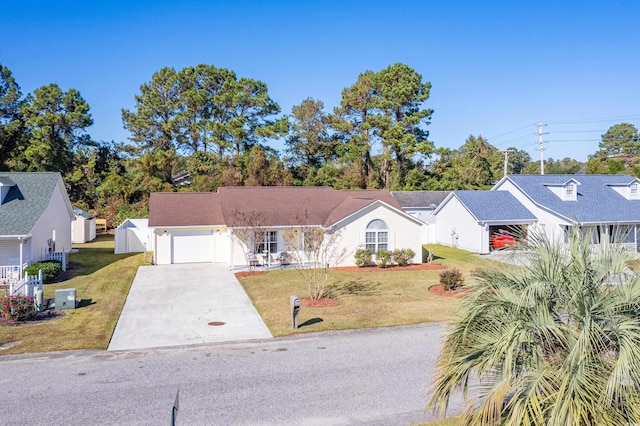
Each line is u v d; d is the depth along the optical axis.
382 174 58.12
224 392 9.73
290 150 57.81
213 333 14.16
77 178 50.19
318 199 31.19
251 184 47.53
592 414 5.16
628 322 5.49
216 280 22.61
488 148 72.94
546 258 6.32
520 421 5.43
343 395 9.57
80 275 23.56
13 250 21.66
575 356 5.40
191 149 53.84
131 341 13.38
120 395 9.58
